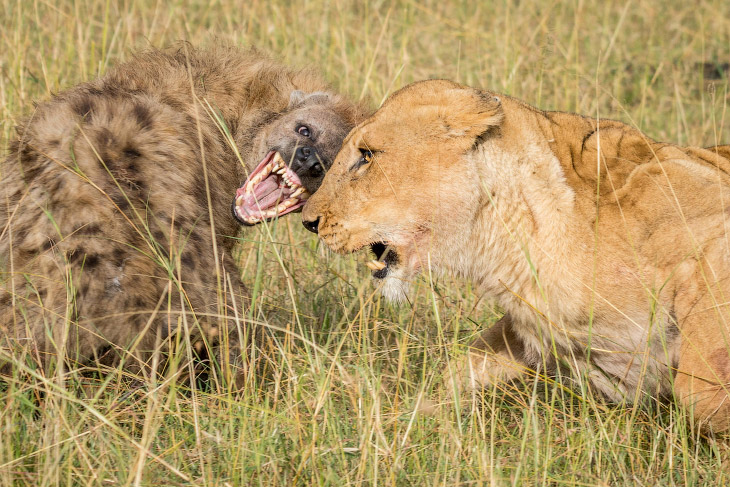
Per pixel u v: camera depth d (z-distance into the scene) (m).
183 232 7.73
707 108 13.74
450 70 14.46
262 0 15.61
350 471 6.46
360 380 7.42
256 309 8.34
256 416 6.97
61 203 7.34
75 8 14.12
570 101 13.48
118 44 13.63
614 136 7.57
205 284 7.71
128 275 7.20
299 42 14.74
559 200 7.02
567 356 7.55
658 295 6.83
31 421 6.56
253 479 6.38
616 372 7.36
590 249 6.93
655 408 7.55
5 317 7.09
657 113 13.91
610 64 15.81
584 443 6.91
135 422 6.86
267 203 9.33
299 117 9.50
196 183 8.21
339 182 7.48
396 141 7.23
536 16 16.42
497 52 14.84
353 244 7.48
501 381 7.84
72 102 8.21
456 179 7.19
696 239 6.73
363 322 8.42
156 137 8.04
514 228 7.11
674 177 7.03
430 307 9.05
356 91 12.98
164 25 14.45
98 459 6.29
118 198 7.46
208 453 6.55
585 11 17.64
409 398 7.47
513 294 7.23
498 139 7.15
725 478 6.55
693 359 6.68
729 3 18.30
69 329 7.03
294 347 8.25
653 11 17.84
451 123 7.10
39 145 7.79
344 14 15.09
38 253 7.20
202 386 7.73
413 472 6.58
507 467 6.64
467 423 7.32
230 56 9.94
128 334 7.18
